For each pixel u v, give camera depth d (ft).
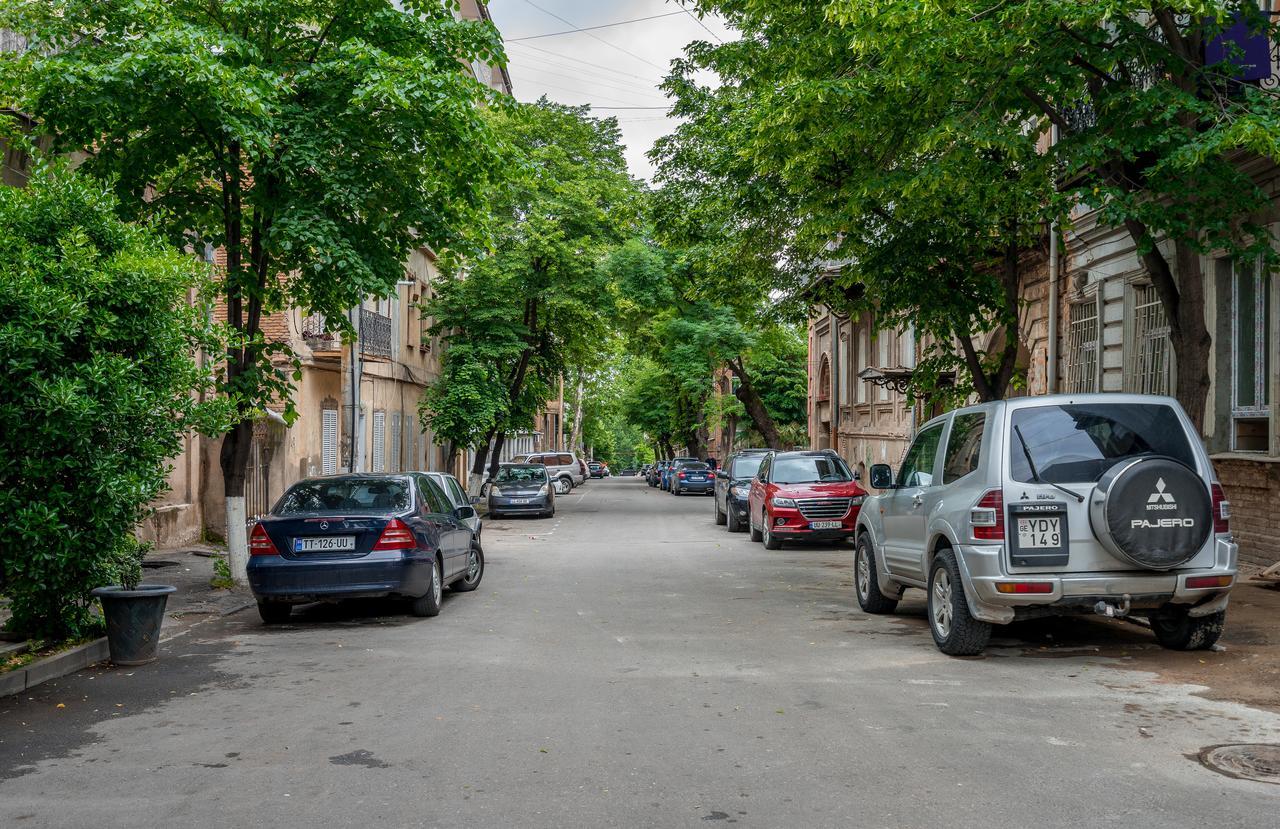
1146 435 24.85
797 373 153.28
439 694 22.22
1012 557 24.07
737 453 81.05
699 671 24.50
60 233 25.63
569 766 16.69
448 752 17.58
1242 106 29.45
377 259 41.55
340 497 34.58
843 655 26.55
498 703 21.27
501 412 93.66
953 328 47.47
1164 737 18.20
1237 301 42.24
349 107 39.29
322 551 32.30
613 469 425.28
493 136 41.04
